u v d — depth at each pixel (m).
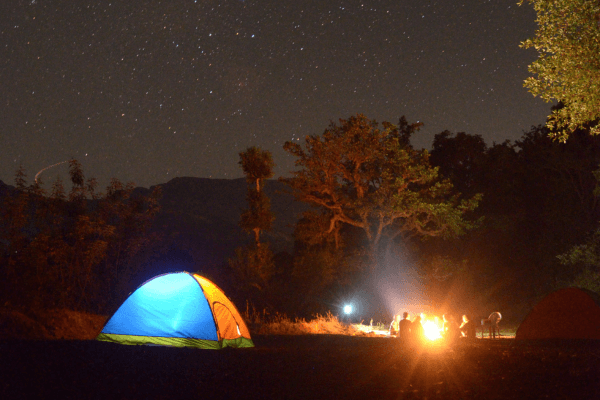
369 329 27.41
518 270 38.28
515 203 38.69
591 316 16.38
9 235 19.28
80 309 19.31
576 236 34.16
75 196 21.67
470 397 6.99
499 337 23.41
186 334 12.80
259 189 33.66
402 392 7.30
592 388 7.63
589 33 12.91
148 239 23.25
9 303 16.02
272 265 31.94
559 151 35.50
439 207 34.97
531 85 13.65
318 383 7.95
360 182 38.38
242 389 7.38
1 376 7.46
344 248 43.25
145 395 6.84
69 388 7.01
